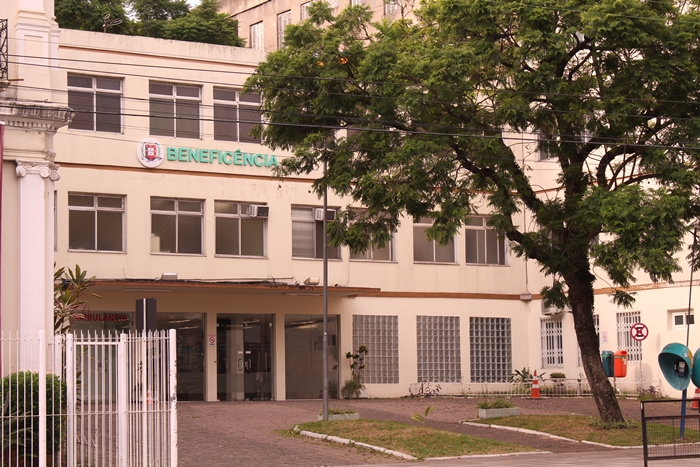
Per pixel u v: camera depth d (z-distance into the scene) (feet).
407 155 64.39
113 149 92.94
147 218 94.07
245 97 100.07
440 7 67.10
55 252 88.99
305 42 69.67
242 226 99.55
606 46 65.57
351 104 68.44
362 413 84.64
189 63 97.04
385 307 107.24
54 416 47.21
